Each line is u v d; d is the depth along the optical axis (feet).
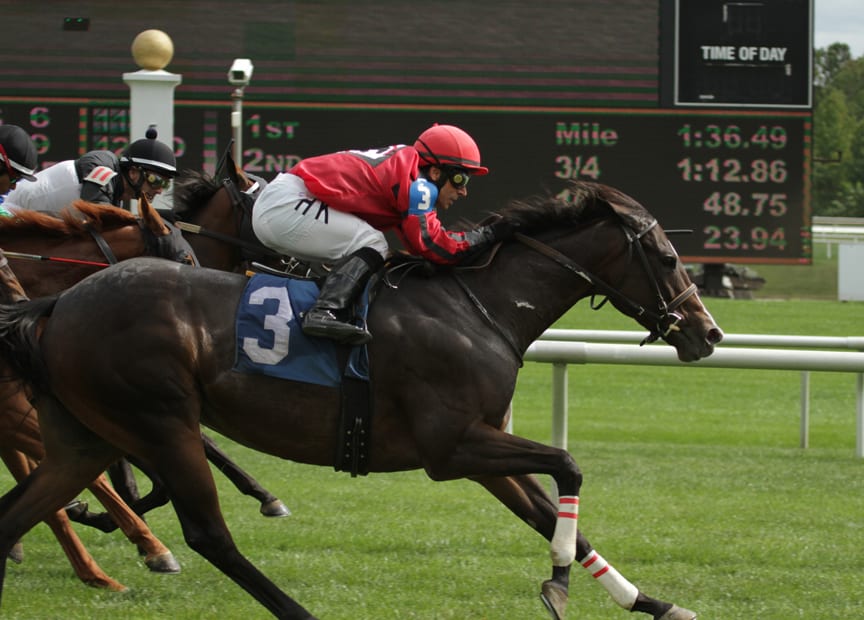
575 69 141.08
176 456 30.81
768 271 225.97
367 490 52.85
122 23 138.21
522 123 141.28
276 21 139.23
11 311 31.17
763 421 83.51
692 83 141.69
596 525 46.03
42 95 138.10
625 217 33.53
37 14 137.69
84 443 31.91
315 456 31.76
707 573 39.29
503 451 31.22
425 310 31.94
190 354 30.76
